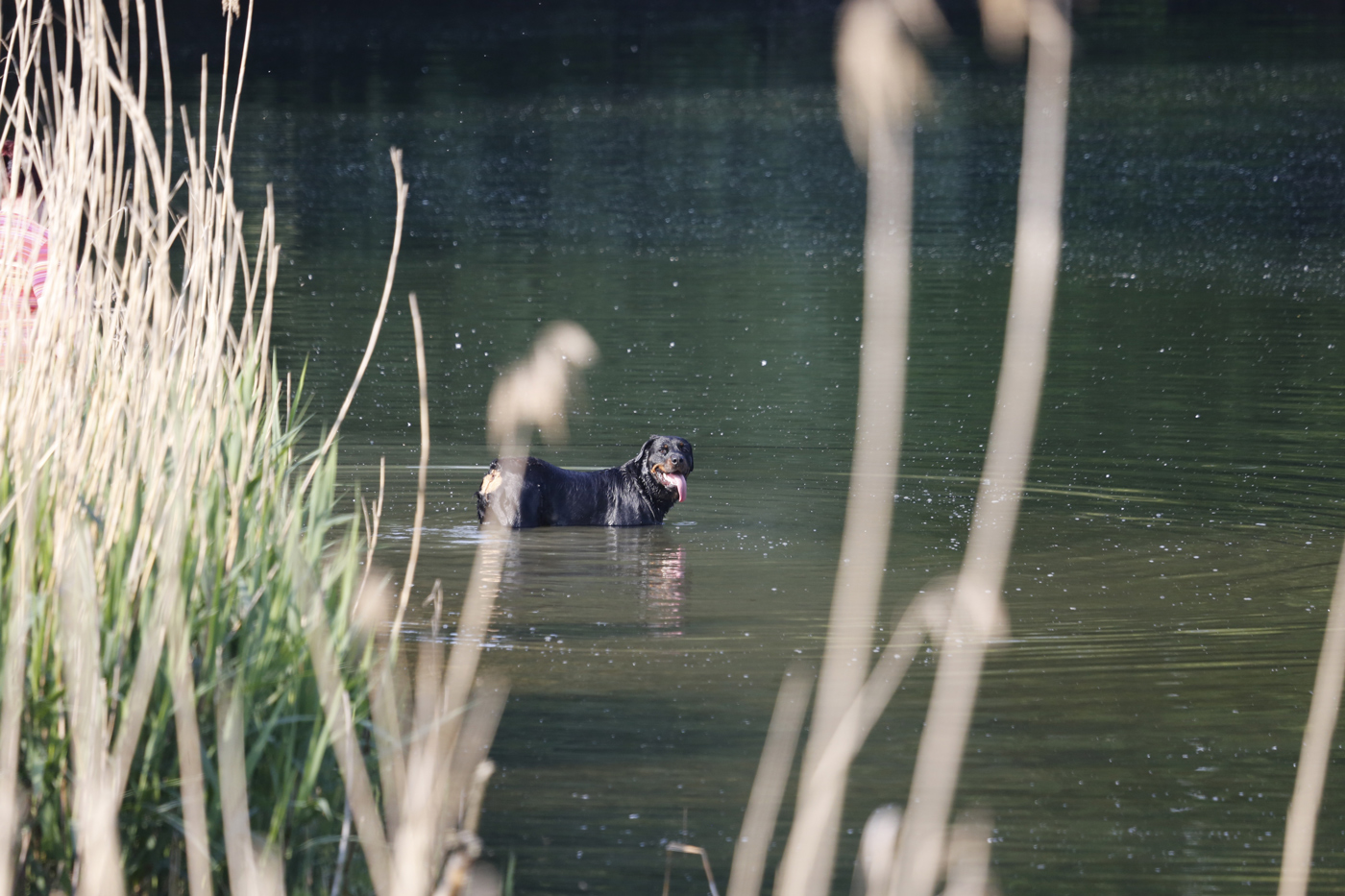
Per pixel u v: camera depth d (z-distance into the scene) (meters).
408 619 23.86
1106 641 23.19
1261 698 20.91
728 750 18.95
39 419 16.92
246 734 15.54
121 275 18.86
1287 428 37.81
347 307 53.50
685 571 26.95
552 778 18.08
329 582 18.62
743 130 108.81
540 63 145.12
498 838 16.62
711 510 31.44
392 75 135.00
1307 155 95.81
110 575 15.67
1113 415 39.47
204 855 12.98
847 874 15.92
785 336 49.66
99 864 12.58
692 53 153.62
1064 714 20.39
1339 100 118.94
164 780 15.09
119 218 19.14
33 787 14.45
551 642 22.97
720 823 17.00
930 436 37.50
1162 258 65.62
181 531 15.41
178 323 18.62
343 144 98.75
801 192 84.56
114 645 15.10
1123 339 49.53
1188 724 20.05
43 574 15.85
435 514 30.77
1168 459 35.03
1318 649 22.80
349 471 33.81
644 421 39.00
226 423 19.06
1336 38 161.25
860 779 18.31
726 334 49.94
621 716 20.00
